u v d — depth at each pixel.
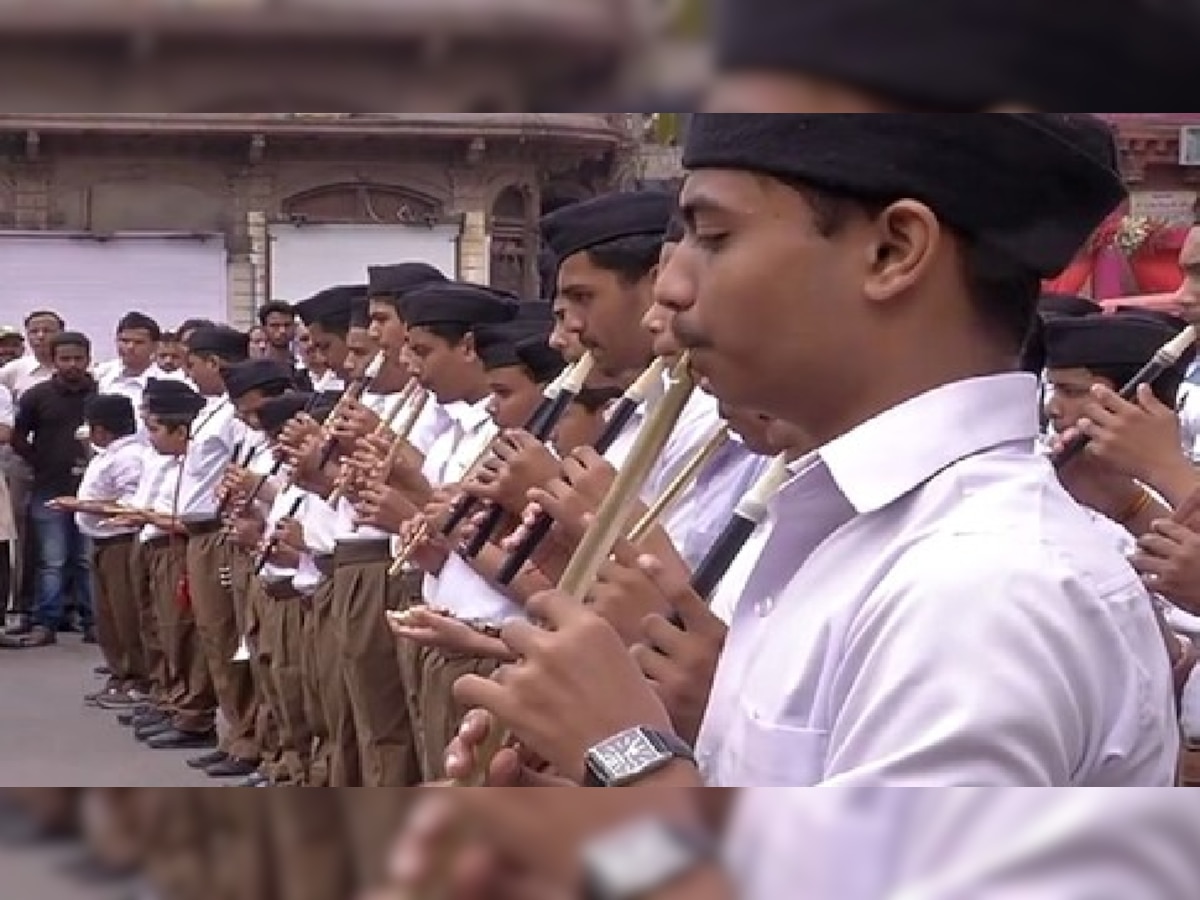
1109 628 1.45
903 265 1.53
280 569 6.75
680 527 3.07
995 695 1.36
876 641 1.45
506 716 1.54
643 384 3.28
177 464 8.61
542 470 3.64
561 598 1.59
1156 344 3.80
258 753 7.68
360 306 6.82
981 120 1.50
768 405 1.61
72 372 11.57
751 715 1.59
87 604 11.85
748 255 1.54
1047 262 1.57
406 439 5.48
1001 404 1.57
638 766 1.47
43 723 8.98
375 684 5.77
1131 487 3.42
